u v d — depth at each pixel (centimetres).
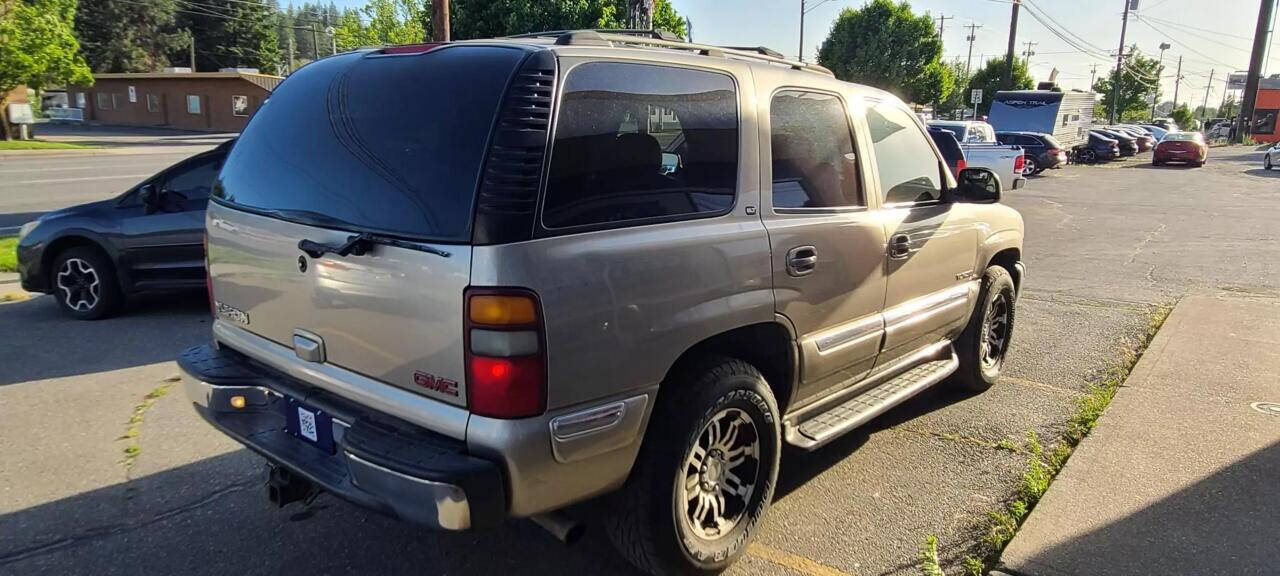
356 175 278
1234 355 596
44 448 426
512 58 267
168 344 614
